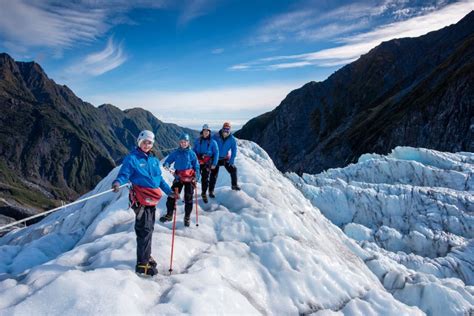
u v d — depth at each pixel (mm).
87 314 4227
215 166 9727
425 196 22781
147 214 5805
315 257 7496
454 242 18078
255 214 8906
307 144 149375
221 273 6223
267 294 6340
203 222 8531
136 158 5766
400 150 33906
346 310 6398
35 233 12508
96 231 8562
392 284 10367
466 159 30219
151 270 5621
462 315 8453
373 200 23328
